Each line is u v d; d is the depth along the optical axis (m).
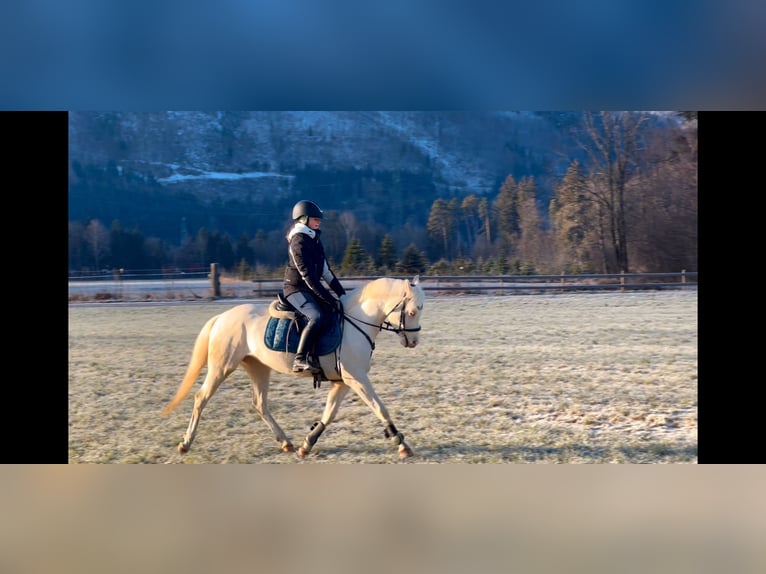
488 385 9.78
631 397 9.00
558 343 13.49
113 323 18.02
